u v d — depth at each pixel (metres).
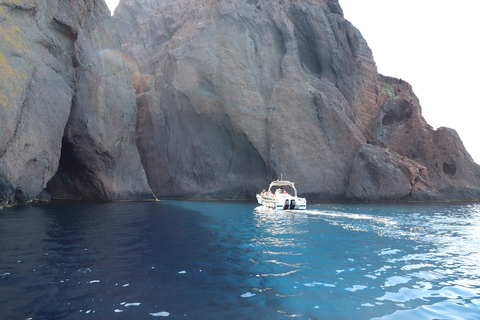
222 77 33.94
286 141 32.16
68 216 13.27
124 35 46.16
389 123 39.66
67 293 4.66
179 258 6.86
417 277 5.88
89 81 22.17
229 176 33.75
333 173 31.42
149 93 35.88
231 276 5.71
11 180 14.23
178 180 33.62
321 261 6.91
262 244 8.57
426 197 30.39
